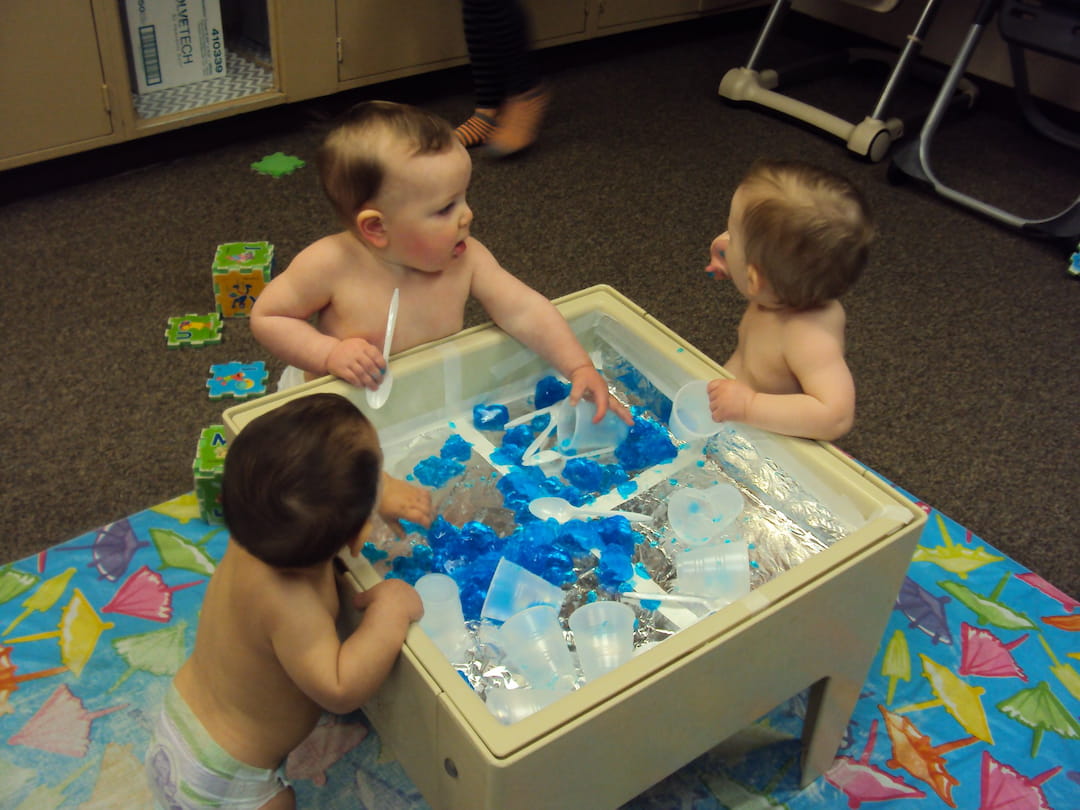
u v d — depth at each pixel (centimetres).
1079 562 147
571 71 278
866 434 167
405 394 106
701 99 270
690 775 113
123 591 129
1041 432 170
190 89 219
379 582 81
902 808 111
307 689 78
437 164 99
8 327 172
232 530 74
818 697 104
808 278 99
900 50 295
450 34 242
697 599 95
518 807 73
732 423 103
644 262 204
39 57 186
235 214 206
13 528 138
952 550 144
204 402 162
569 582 98
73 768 109
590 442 113
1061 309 199
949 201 231
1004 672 127
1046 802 112
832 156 247
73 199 206
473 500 106
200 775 88
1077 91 265
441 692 73
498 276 114
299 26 217
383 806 108
